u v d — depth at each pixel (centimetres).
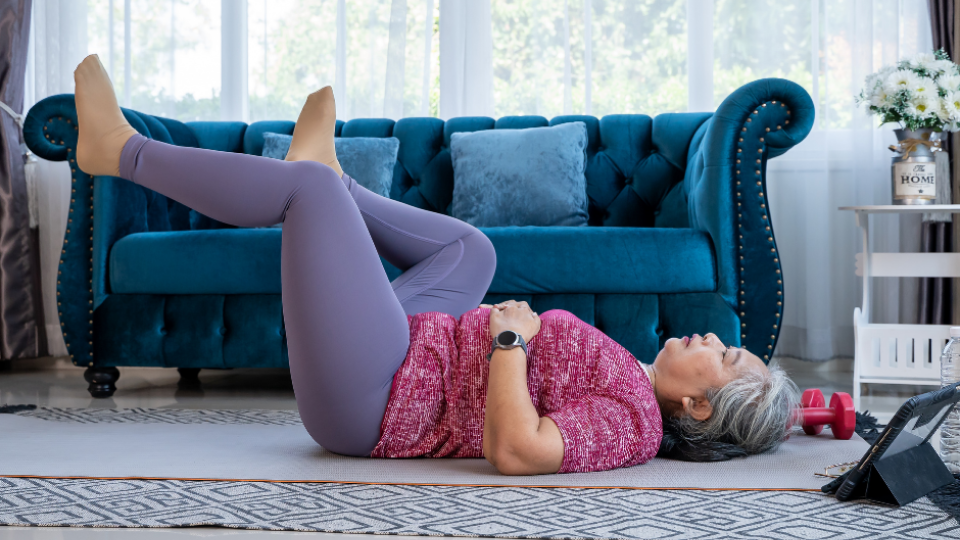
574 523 112
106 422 205
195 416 217
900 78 265
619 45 349
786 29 340
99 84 153
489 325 151
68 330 259
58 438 179
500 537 107
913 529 109
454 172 304
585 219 291
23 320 335
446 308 177
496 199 289
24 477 139
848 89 338
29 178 342
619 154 307
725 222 240
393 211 177
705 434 151
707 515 116
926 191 268
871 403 248
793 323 346
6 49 334
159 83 360
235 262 250
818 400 184
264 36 362
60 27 353
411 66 356
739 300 240
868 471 123
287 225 142
